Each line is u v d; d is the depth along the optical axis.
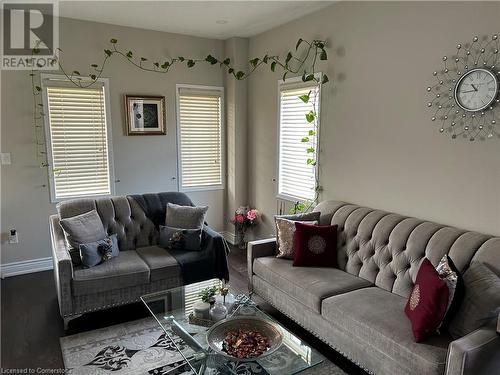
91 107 4.15
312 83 3.79
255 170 4.87
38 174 3.97
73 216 3.31
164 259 3.24
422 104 2.77
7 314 3.12
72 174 4.15
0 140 3.76
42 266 4.09
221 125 5.00
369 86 3.18
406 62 2.85
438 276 2.05
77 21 3.95
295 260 3.05
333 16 3.47
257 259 3.22
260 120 4.66
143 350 2.63
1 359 2.51
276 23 4.09
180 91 4.64
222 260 3.38
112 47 4.16
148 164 4.57
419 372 1.87
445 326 2.01
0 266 3.89
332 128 3.60
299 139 4.09
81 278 2.83
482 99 2.39
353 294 2.54
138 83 4.37
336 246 3.09
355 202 3.42
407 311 2.16
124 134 4.37
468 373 1.69
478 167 2.45
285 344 2.08
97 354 2.58
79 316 3.08
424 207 2.82
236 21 4.02
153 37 4.38
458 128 2.55
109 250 3.14
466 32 2.46
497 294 1.83
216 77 4.87
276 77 4.30
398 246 2.64
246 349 2.00
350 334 2.29
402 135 2.94
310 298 2.59
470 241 2.32
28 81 3.80
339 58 3.45
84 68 4.05
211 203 5.12
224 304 2.44
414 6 2.76
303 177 4.09
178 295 2.70
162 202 3.76
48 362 2.49
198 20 3.99
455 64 2.53
